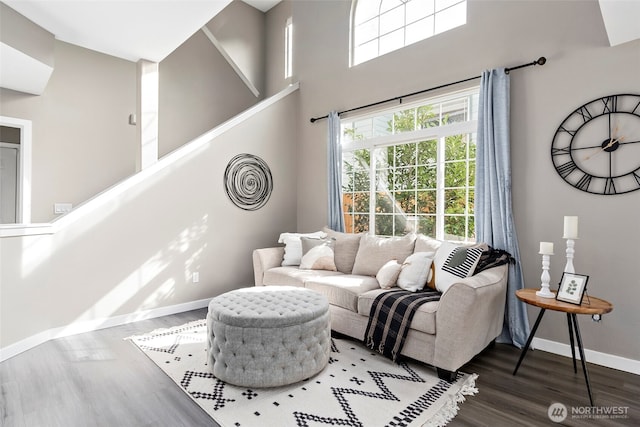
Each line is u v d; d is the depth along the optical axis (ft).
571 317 8.46
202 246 13.62
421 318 8.11
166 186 12.67
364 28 14.60
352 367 8.49
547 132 9.57
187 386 7.53
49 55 11.03
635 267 8.31
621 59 8.46
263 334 7.39
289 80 19.66
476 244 9.95
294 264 13.57
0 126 13.87
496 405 6.89
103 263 11.25
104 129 15.42
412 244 11.36
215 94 19.47
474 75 11.02
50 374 8.06
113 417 6.45
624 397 7.21
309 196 16.38
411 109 12.95
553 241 9.49
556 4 9.45
